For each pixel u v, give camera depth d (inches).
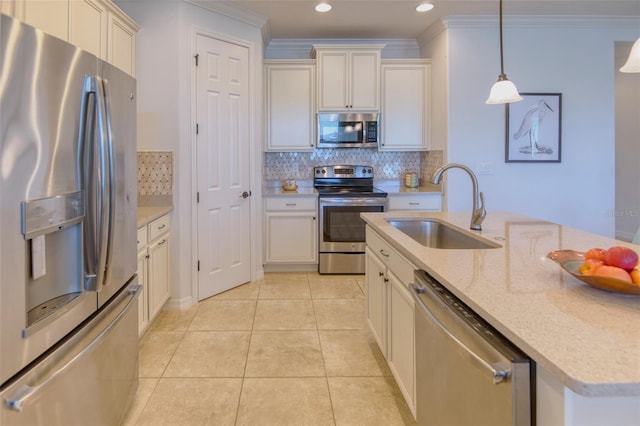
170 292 129.4
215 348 103.6
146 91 126.6
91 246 58.0
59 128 51.3
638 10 149.5
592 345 32.7
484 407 40.2
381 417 76.2
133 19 125.0
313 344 106.1
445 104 160.1
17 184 44.4
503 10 148.1
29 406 45.6
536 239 74.5
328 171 186.5
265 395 83.1
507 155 159.6
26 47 45.5
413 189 179.3
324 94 173.0
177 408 78.5
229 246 147.8
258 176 158.1
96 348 60.9
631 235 218.1
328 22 160.2
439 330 50.0
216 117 139.6
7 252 43.1
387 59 175.8
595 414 30.6
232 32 143.4
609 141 161.6
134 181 77.9
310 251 169.9
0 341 42.2
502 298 43.4
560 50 158.2
